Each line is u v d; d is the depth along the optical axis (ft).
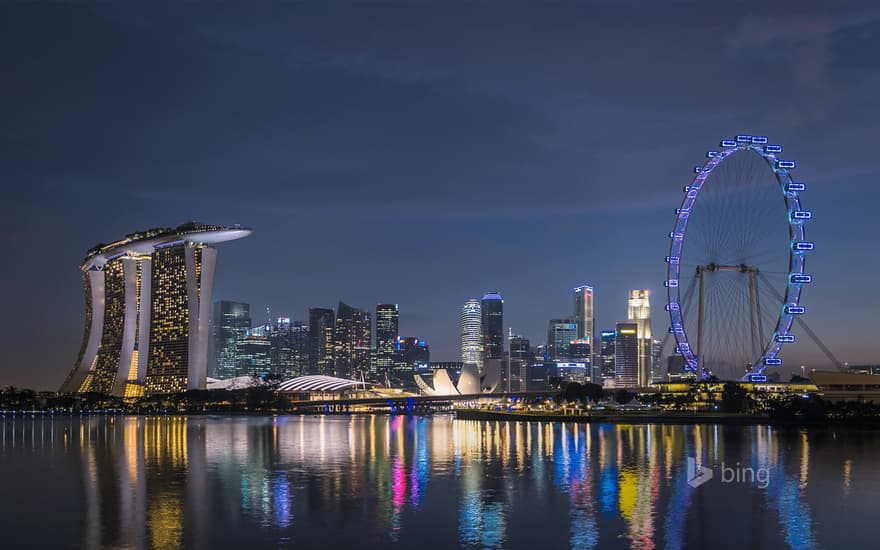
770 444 615.98
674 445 612.70
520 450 575.79
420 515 297.53
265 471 440.86
